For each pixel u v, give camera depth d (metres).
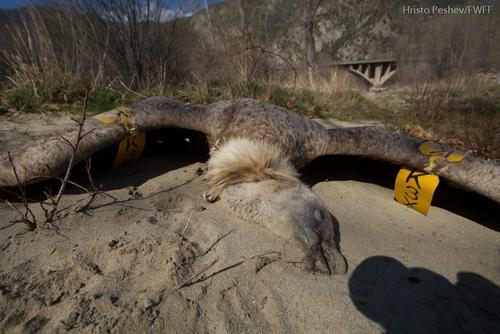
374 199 0.57
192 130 0.61
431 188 0.51
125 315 0.31
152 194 0.52
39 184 0.51
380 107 1.43
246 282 0.36
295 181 0.47
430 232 0.49
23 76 1.02
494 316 0.35
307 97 1.30
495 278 0.41
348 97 1.46
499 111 1.30
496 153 0.78
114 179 0.55
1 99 0.93
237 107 0.60
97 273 0.36
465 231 0.50
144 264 0.37
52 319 0.30
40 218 0.44
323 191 0.58
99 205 0.47
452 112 1.24
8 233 0.41
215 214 0.48
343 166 0.67
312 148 0.56
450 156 0.51
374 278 0.38
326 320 0.33
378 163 0.61
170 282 0.35
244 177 0.48
